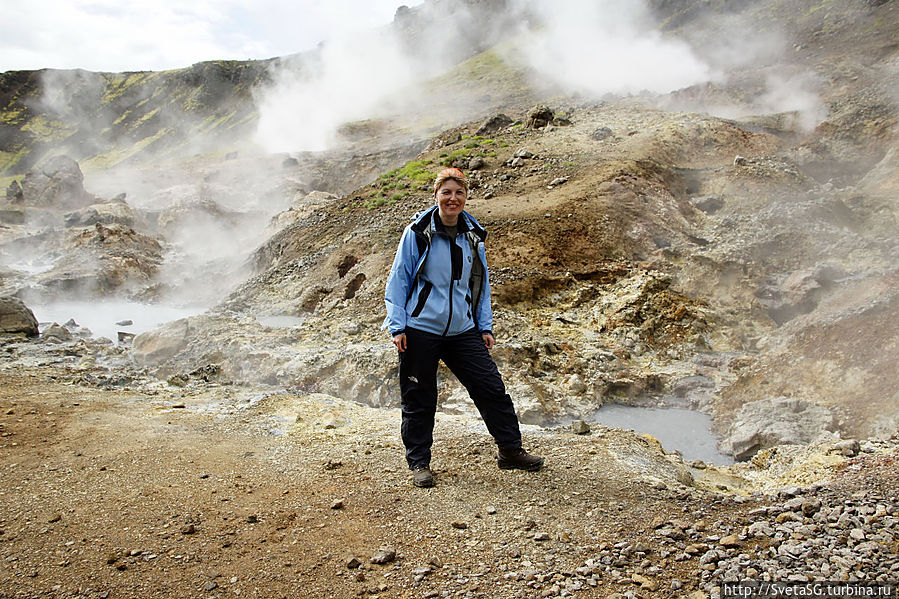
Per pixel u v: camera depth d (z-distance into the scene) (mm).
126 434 4797
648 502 3293
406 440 3730
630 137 21641
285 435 4820
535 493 3432
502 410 3754
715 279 11914
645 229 14430
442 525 3055
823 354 7352
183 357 10016
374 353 8445
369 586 2504
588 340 10320
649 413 8250
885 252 11625
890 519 2732
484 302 3803
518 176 19406
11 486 3652
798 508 3004
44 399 6012
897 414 5750
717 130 21938
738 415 7039
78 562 2717
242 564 2689
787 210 13812
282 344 10062
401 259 3613
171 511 3258
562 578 2512
